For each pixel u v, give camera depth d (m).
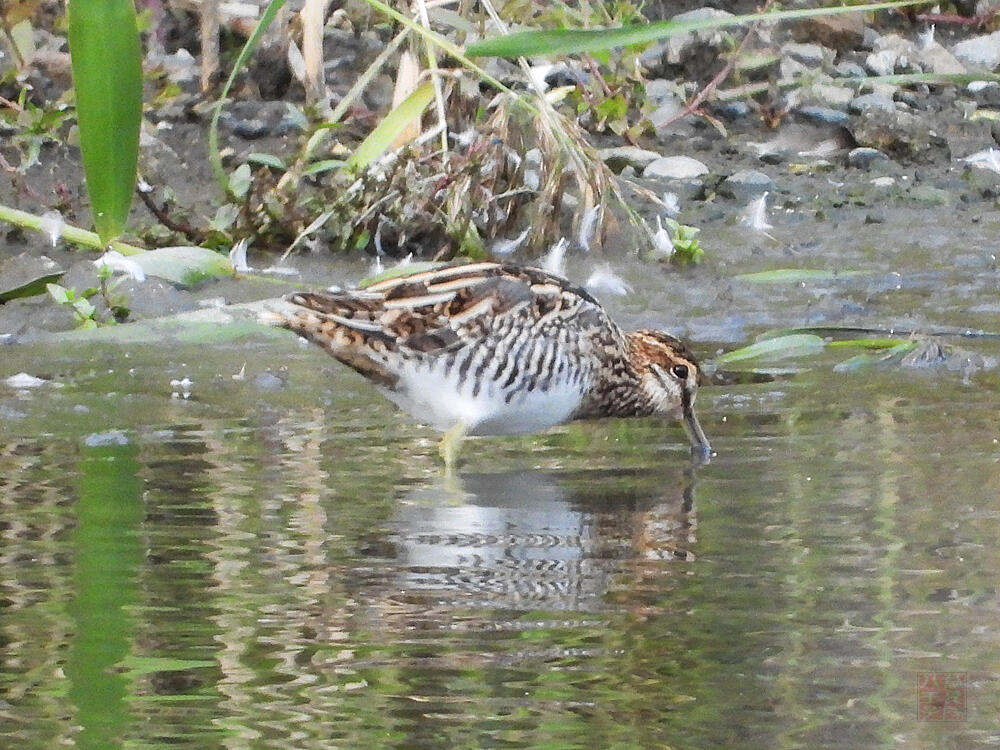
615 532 8.29
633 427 10.91
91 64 11.48
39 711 6.13
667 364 10.61
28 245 14.16
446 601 7.27
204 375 11.73
